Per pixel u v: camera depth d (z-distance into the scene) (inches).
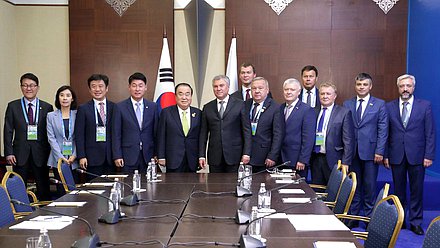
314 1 283.1
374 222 99.5
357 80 195.0
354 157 195.0
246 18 284.5
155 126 196.4
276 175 173.5
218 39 287.0
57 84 291.1
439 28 239.6
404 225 198.5
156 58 288.5
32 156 209.9
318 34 283.7
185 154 189.8
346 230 93.4
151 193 137.8
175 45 287.4
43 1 287.3
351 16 282.8
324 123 191.9
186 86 189.3
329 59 284.2
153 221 101.9
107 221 100.0
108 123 192.9
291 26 284.2
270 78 286.2
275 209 114.0
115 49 289.0
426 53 256.8
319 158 191.8
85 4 287.4
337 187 147.5
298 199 127.3
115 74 289.4
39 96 290.7
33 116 210.7
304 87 222.2
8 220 116.3
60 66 290.8
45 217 106.3
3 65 270.4
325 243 83.7
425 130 189.5
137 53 288.8
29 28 288.2
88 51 288.8
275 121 186.5
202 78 283.7
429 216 215.8
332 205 146.7
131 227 96.7
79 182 211.6
